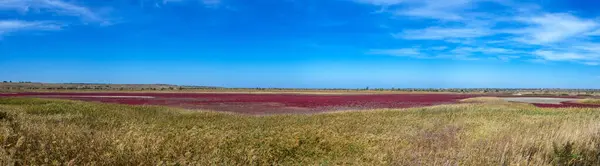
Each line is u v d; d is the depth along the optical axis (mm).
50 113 18812
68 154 6316
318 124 15312
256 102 43250
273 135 10414
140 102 40594
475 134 10828
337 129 13000
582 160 7184
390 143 9039
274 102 43406
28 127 8906
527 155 7211
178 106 35281
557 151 7246
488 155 6918
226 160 6910
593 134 8852
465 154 6934
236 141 9219
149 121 15734
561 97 68375
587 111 24500
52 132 8305
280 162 7684
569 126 10797
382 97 61875
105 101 41656
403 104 41500
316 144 9391
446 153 7270
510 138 8539
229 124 14867
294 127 13609
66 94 66125
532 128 11375
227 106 36156
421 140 9828
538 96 74562
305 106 37281
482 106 29797
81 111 20094
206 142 8320
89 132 8898
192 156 7121
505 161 6699
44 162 5777
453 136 10719
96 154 6395
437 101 48375
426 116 20359
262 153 7879
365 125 14852
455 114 21375
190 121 16406
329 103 42469
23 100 29297
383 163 6781
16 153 6148
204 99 49219
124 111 20953
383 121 16906
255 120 17922
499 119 17484
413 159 7117
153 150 6820
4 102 27141
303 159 7996
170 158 6695
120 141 7270
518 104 35844
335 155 8406
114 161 6152
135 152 6523
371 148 8383
